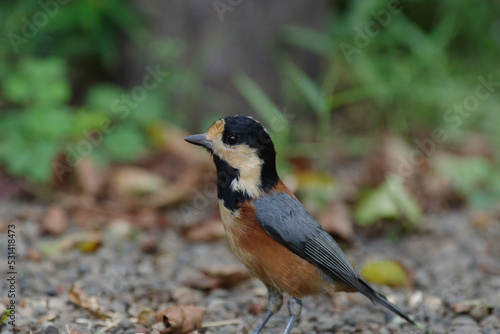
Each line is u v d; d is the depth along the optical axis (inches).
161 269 382.6
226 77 558.9
